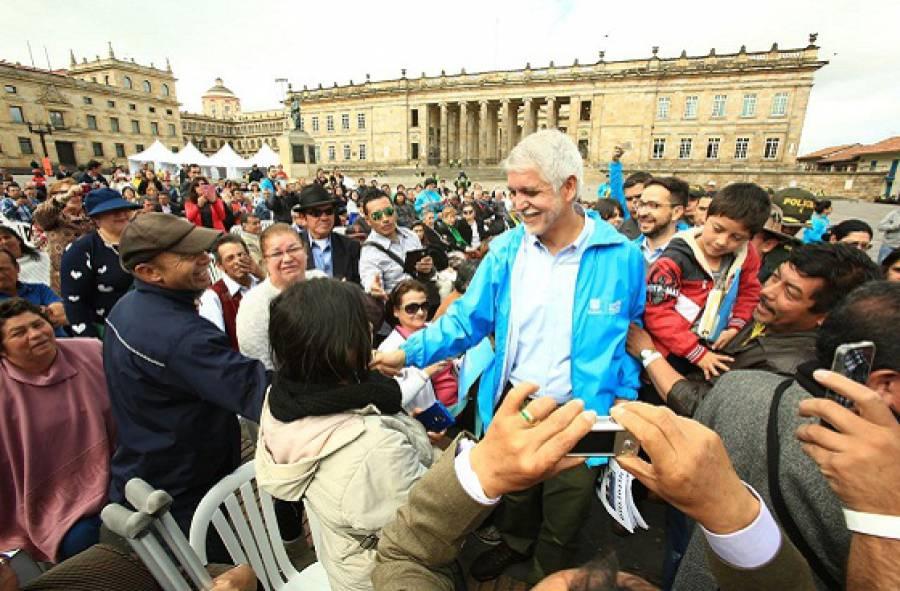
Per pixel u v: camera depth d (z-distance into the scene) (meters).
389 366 1.89
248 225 5.53
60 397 2.08
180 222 1.73
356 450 1.12
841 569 0.82
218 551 1.78
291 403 1.17
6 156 47.88
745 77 40.62
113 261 3.53
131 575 1.06
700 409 1.29
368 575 1.21
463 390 2.30
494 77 48.78
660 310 2.11
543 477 0.69
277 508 2.40
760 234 2.86
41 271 4.24
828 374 0.71
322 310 1.15
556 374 1.94
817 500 0.86
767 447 0.97
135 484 0.98
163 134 65.31
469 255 6.51
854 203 31.05
